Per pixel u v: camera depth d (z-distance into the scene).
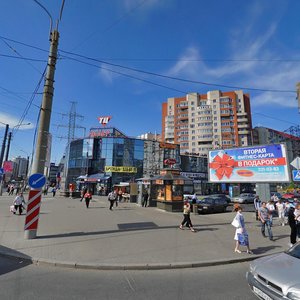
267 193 17.09
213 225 13.59
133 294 4.97
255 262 5.02
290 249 5.40
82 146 54.47
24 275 6.00
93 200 32.66
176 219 15.63
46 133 10.89
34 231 9.57
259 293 4.35
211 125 96.75
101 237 9.86
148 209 22.20
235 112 96.19
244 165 17.52
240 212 8.41
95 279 5.82
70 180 55.81
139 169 54.00
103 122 57.00
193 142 98.38
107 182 50.59
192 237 10.26
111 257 7.27
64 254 7.48
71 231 10.96
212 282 5.70
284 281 4.07
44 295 4.84
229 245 9.09
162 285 5.49
